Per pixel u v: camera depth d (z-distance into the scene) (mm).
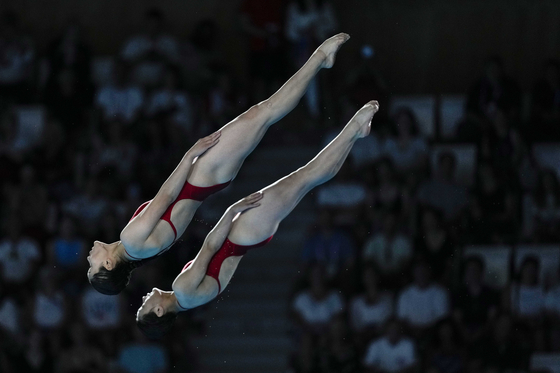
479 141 34656
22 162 35562
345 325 30047
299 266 32688
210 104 36750
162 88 37094
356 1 40812
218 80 37594
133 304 31516
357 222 32469
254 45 37688
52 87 37125
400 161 34469
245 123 16844
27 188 34719
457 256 31375
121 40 42906
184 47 38531
